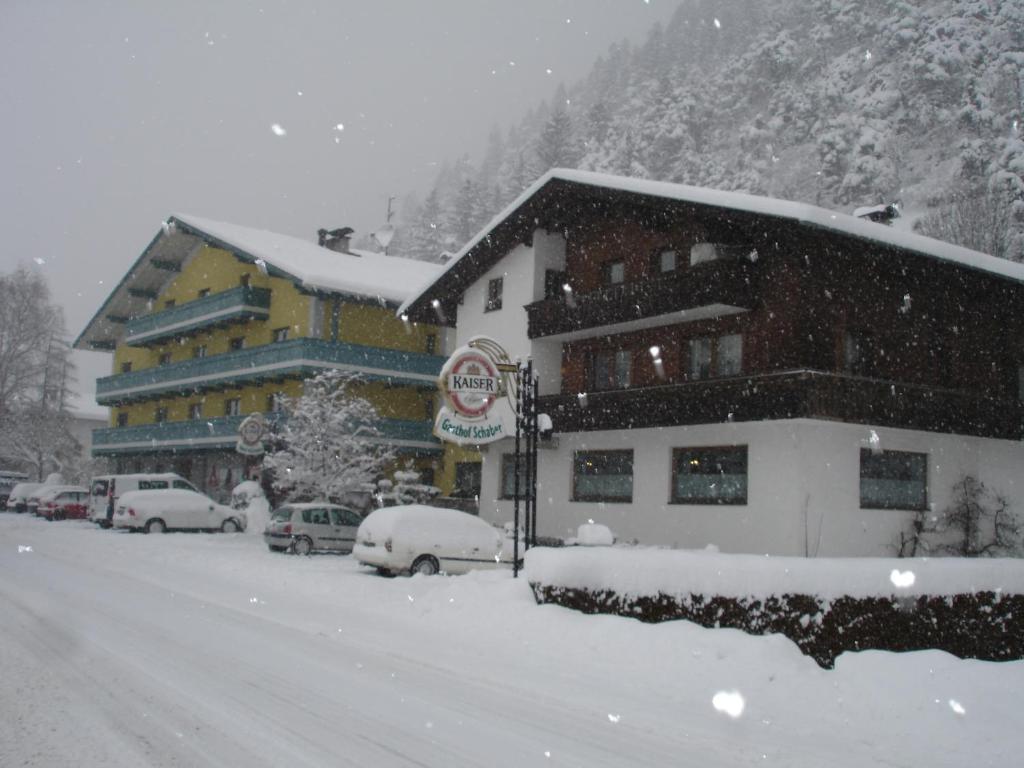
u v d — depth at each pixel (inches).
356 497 1312.7
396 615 538.0
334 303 1446.9
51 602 527.5
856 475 858.1
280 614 527.2
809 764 266.4
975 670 358.6
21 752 247.3
